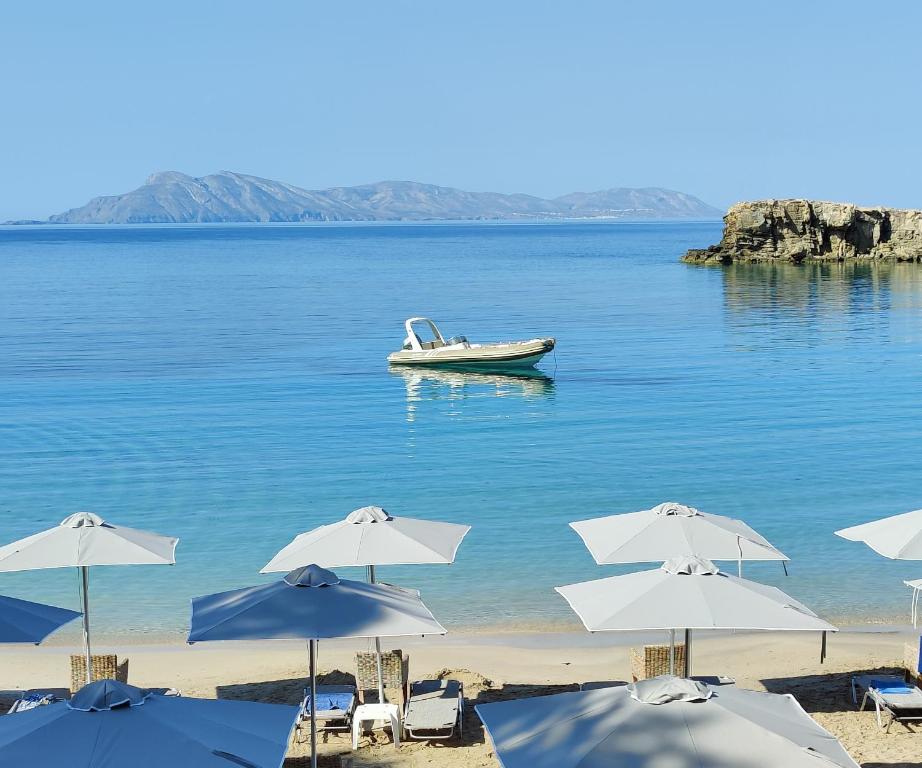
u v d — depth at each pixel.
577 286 97.00
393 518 13.62
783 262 121.94
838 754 6.92
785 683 13.93
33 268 134.75
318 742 12.38
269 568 12.53
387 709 12.19
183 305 80.62
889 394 38.38
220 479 26.06
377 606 9.92
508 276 113.56
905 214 121.00
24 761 6.65
